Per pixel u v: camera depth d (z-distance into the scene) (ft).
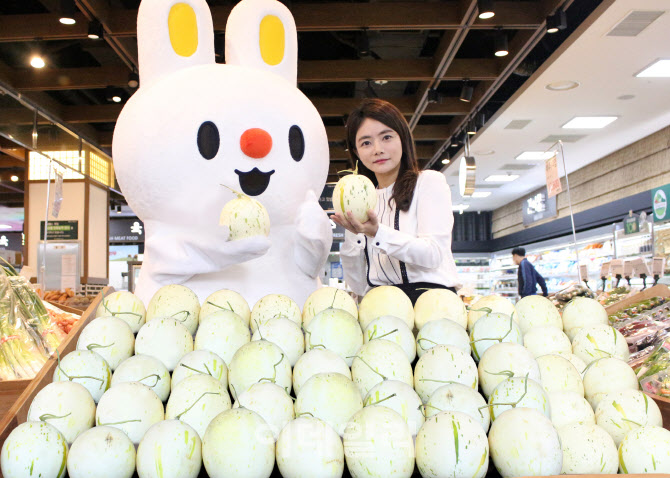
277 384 3.60
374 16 16.89
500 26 17.08
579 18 17.99
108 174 29.68
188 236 5.82
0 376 5.07
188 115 5.90
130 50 17.80
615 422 3.54
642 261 13.84
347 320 4.07
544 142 30.09
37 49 18.02
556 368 3.89
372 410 3.05
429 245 6.01
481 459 2.94
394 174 7.15
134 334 4.61
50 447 3.07
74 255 20.66
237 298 4.80
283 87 6.49
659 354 5.57
